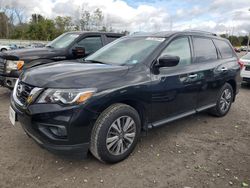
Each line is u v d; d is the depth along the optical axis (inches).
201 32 205.0
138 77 144.6
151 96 150.7
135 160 145.2
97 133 129.6
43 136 123.9
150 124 158.1
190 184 125.9
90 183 123.5
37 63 249.6
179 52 173.9
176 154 154.3
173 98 165.6
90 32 298.4
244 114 241.6
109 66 147.3
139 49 165.5
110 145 135.3
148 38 175.0
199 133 187.9
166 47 164.4
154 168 138.2
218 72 204.1
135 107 148.9
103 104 128.4
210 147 165.8
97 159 141.9
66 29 1706.4
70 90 121.8
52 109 120.6
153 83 150.4
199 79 184.1
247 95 335.9
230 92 228.5
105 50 183.0
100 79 131.4
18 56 239.9
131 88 138.6
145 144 165.3
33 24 1964.8
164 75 157.6
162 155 152.3
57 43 293.7
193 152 157.8
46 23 1921.8
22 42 1408.7
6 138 164.7
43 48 271.3
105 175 130.2
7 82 242.5
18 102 135.2
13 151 148.9
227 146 168.6
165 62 148.7
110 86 131.1
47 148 125.6
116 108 134.0
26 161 139.3
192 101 183.8
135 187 122.0
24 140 162.7
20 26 2079.2
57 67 144.9
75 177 127.6
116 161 140.1
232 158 152.7
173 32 180.4
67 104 121.0
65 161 140.9
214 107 216.1
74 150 125.7
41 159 141.9
